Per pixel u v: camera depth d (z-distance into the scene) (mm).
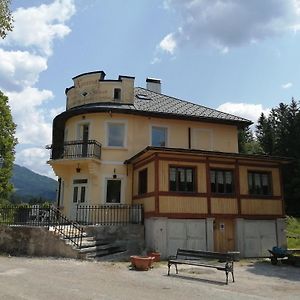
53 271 12898
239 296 10000
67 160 22453
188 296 9758
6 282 10656
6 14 14922
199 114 24953
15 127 36938
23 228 17078
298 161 45531
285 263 17047
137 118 23828
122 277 12328
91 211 21938
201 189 19609
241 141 61094
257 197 20719
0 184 35125
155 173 18891
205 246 19016
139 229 19609
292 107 56062
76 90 25828
